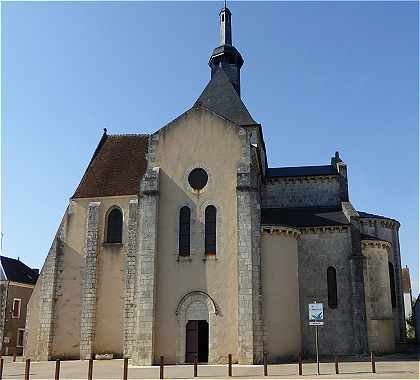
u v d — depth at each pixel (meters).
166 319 26.28
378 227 34.22
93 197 33.94
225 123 28.66
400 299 34.62
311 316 21.14
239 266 25.91
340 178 37.06
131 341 27.53
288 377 19.05
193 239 27.19
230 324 25.56
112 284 31.92
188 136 28.84
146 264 26.67
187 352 25.77
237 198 26.97
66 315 32.12
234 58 42.84
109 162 36.50
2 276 49.75
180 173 28.38
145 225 27.38
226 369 22.64
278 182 37.72
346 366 23.22
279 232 28.41
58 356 31.33
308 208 36.06
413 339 48.31
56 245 33.25
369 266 31.61
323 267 31.09
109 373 21.92
